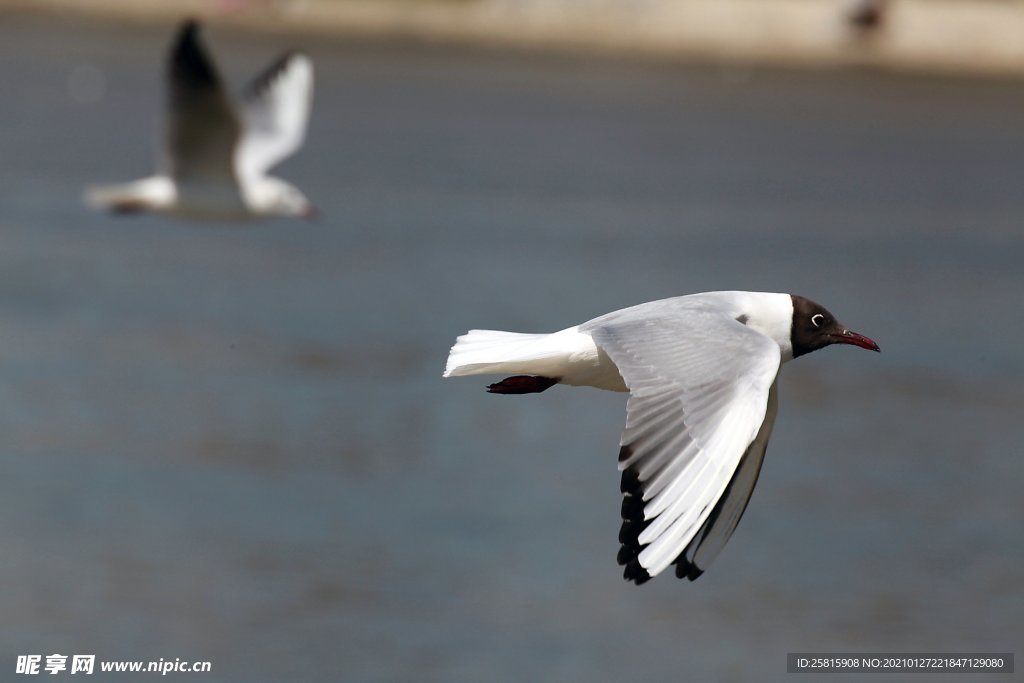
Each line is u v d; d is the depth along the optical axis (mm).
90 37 62188
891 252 34219
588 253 32125
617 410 22125
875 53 62781
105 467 18812
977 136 53469
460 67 61719
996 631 15469
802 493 19062
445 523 17406
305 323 25703
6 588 15672
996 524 18000
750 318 7949
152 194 17484
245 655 14422
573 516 17688
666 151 47750
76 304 26266
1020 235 37031
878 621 15695
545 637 14984
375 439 20188
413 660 14406
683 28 63656
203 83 16703
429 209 36719
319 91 54969
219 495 17984
